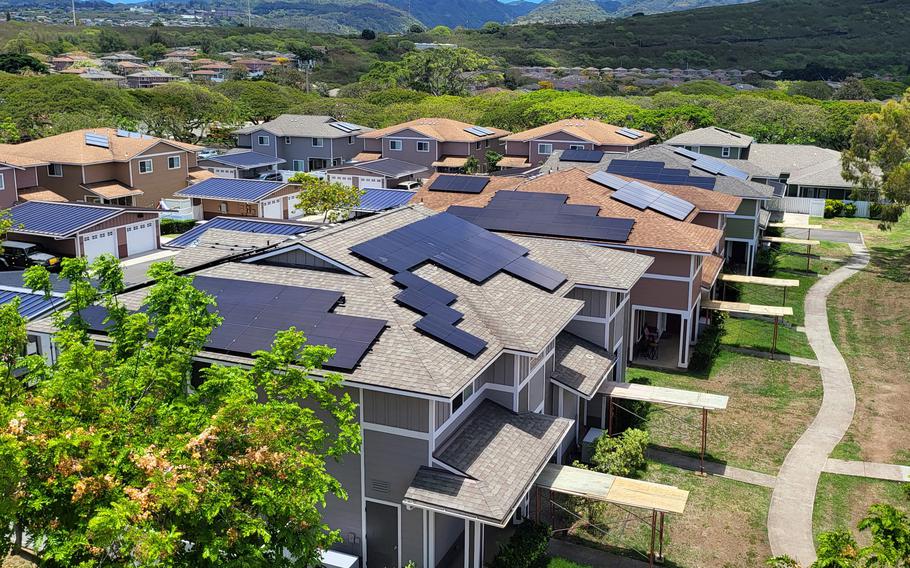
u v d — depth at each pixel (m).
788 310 39.97
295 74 174.25
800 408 33.66
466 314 24.34
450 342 22.11
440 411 21.47
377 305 23.50
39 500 13.45
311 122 95.19
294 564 15.84
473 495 20.19
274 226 45.75
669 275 37.78
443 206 47.00
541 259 31.22
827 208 73.50
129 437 15.18
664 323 43.53
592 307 30.89
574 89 176.50
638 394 28.91
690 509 25.77
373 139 92.25
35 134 88.62
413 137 87.31
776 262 57.44
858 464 28.77
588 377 28.27
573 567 22.69
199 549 14.48
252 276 25.77
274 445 15.41
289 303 23.64
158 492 13.15
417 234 28.48
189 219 65.88
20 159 61.88
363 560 22.39
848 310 47.47
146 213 56.41
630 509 25.81
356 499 22.12
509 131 103.44
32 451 13.67
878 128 56.53
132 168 67.94
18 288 33.25
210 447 14.81
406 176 84.19
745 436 31.05
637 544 23.94
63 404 14.90
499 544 23.20
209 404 16.42
